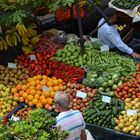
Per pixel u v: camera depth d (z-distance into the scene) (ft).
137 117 19.95
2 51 24.91
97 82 21.86
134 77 22.48
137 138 19.33
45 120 13.70
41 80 22.77
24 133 12.97
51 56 24.66
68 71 23.27
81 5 28.40
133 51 26.73
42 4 25.18
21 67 24.11
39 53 24.94
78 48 24.70
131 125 19.63
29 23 26.81
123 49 25.36
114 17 25.09
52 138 13.33
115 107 20.59
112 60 23.95
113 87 21.65
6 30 25.62
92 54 24.44
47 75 23.50
